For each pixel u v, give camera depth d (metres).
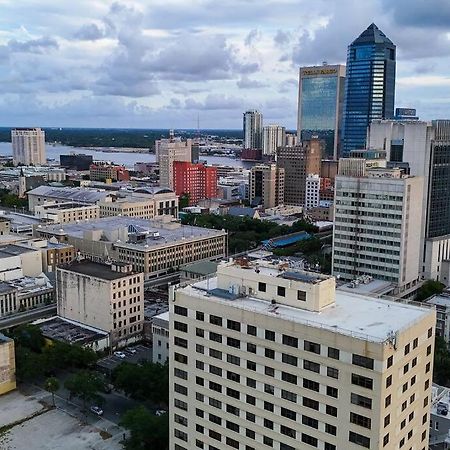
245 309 112.88
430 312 112.81
